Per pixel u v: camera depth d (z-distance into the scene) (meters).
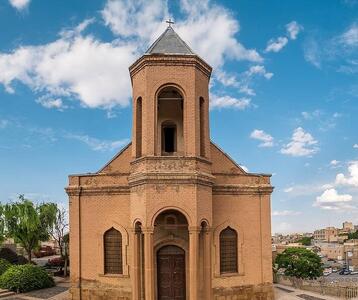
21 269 32.31
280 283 36.53
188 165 23.14
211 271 24.81
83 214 26.72
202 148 24.62
